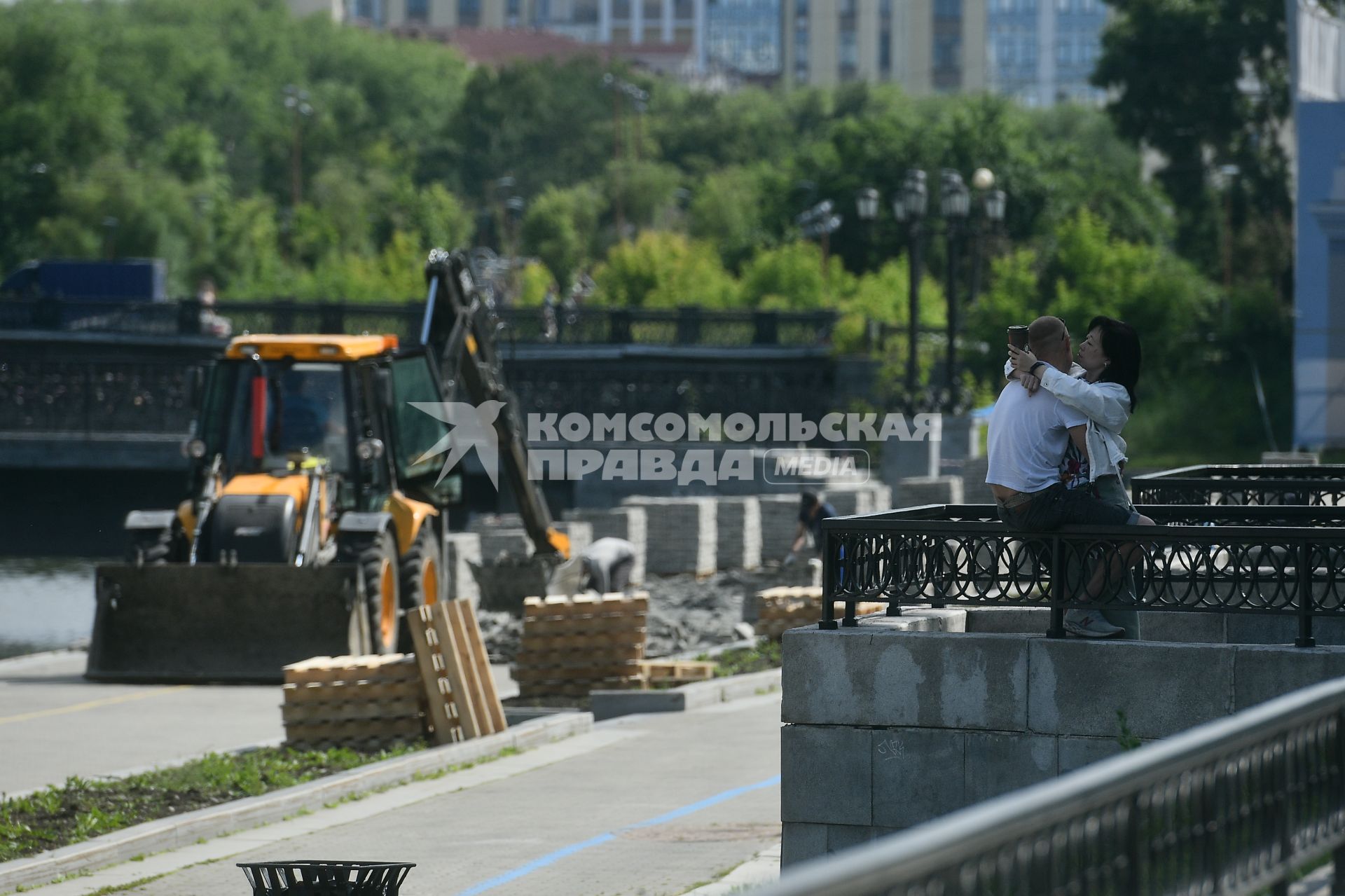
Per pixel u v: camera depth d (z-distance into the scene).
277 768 51.53
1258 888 19.77
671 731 59.47
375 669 56.22
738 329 178.75
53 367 179.75
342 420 80.19
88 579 149.25
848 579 32.50
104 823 43.28
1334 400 148.62
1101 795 15.84
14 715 66.19
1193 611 29.73
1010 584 31.23
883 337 183.12
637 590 114.94
